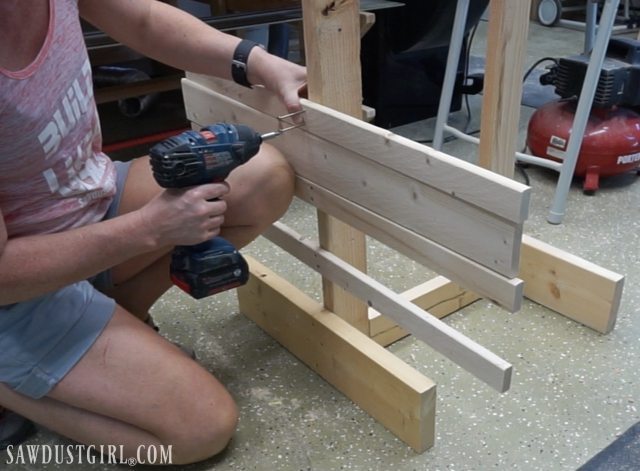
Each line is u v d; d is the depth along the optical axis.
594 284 1.26
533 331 1.30
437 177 0.84
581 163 1.81
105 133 2.39
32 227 0.91
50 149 0.87
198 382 0.97
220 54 1.06
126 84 2.14
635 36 3.43
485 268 0.84
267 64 1.03
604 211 1.75
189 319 1.40
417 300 1.28
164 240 0.86
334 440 1.06
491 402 1.12
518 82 1.19
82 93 0.91
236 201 1.06
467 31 2.20
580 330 1.30
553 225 1.68
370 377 1.07
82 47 0.91
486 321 1.34
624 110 1.84
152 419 0.94
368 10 1.99
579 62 1.80
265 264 1.57
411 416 1.00
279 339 1.30
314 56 0.95
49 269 0.82
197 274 0.93
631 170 1.90
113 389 0.93
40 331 0.92
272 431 1.09
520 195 0.74
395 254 1.60
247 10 2.17
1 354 0.90
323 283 1.17
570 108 1.89
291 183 1.12
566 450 1.01
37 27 0.82
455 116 2.48
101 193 1.00
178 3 2.34
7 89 0.77
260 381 1.21
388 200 0.95
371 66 2.27
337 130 0.96
